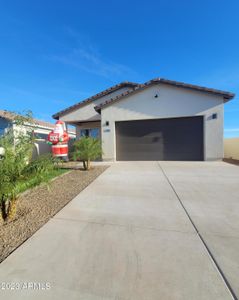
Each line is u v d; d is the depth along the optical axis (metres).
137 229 3.23
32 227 3.34
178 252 2.54
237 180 6.69
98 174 8.25
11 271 2.21
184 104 11.98
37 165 3.65
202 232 3.10
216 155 11.62
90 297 1.83
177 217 3.71
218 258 2.41
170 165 10.40
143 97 12.58
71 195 5.23
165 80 11.95
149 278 2.06
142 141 12.82
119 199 4.84
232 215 3.76
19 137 3.91
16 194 3.67
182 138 12.23
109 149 13.13
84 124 17.77
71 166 10.95
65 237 2.98
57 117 16.61
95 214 3.91
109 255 2.50
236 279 2.04
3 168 3.22
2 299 1.83
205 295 1.84
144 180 6.92
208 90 11.35
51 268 2.25
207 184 6.19
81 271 2.20
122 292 1.88
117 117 12.99
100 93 16.05
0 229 3.28
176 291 1.88
